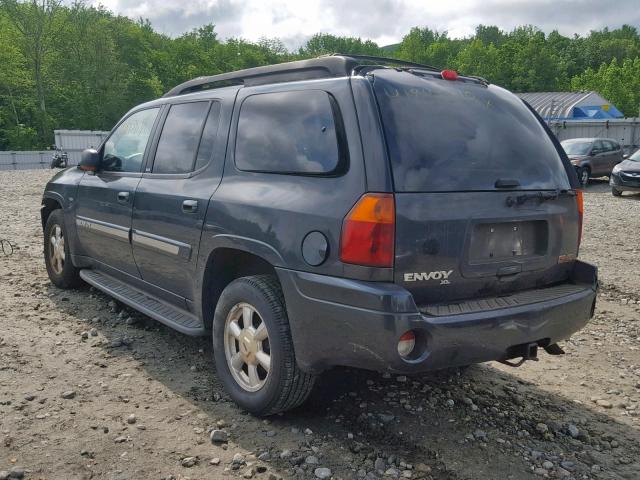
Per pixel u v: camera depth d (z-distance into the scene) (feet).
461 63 344.69
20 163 132.36
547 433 11.39
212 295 12.84
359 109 10.02
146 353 14.56
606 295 21.67
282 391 10.78
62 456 9.94
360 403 12.29
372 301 9.28
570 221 11.98
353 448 10.49
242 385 11.69
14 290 19.67
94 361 13.96
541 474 10.03
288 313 10.50
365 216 9.43
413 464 10.12
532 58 333.62
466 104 11.15
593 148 72.79
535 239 11.40
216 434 10.57
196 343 15.34
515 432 11.44
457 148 10.42
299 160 10.85
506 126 11.46
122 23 282.56
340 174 10.00
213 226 12.07
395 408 12.14
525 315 10.30
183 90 15.38
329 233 9.80
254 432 10.96
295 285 10.26
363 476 9.68
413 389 13.08
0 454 9.92
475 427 11.53
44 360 13.91
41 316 17.04
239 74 13.17
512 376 14.20
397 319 9.16
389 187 9.47
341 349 9.82
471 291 10.47
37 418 11.16
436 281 9.94
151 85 252.42
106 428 10.85
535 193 11.15
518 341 10.36
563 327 11.12
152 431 10.85
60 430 10.76
